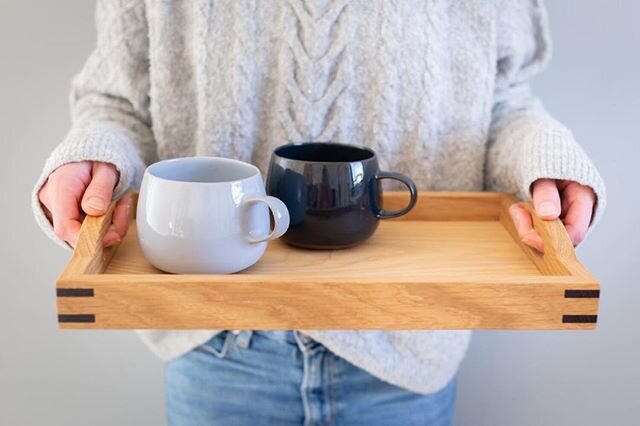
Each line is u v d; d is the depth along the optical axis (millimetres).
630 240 1169
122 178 734
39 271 1169
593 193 725
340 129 854
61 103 1093
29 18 1055
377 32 828
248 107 847
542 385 1253
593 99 1108
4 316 1190
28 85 1082
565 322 603
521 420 1268
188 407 959
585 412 1263
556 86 1104
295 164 700
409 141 869
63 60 1075
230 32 823
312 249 729
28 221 1142
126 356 1229
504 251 740
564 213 733
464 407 1269
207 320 602
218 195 628
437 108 857
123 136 794
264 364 898
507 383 1254
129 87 856
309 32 822
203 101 842
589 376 1245
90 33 1064
